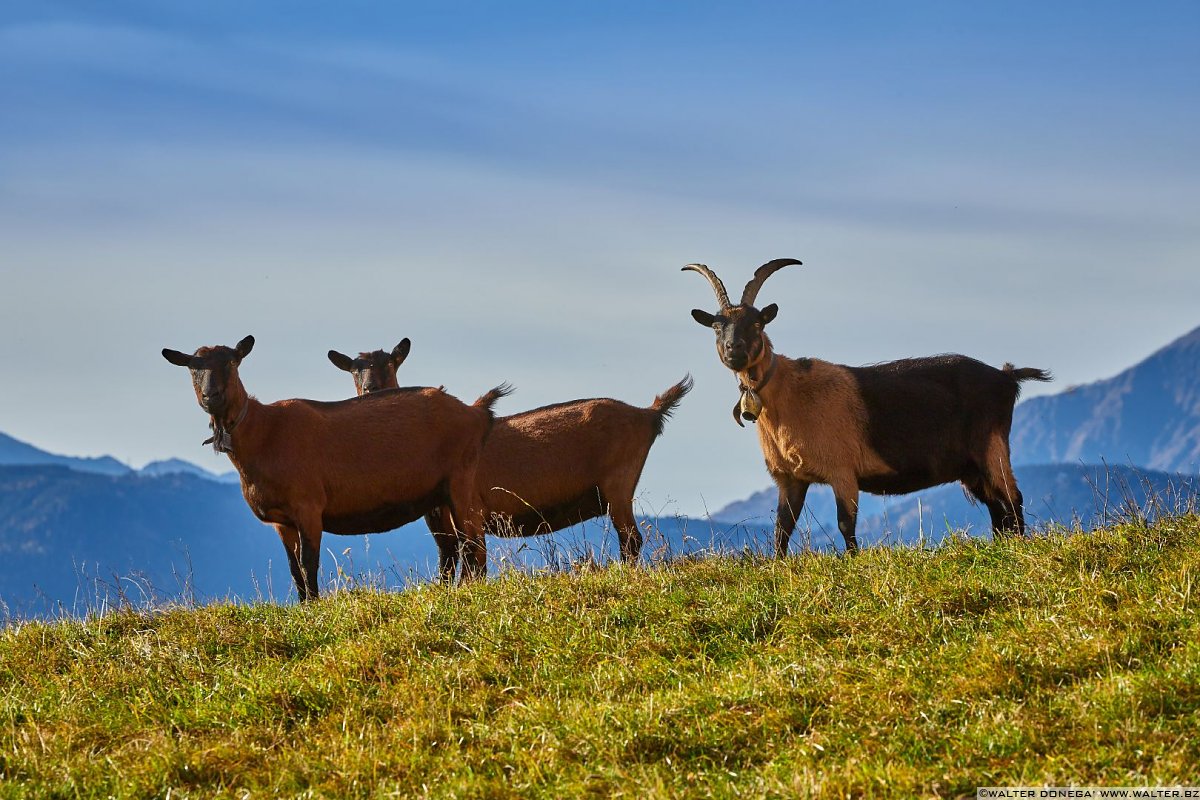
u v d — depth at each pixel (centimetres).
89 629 1772
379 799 1214
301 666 1552
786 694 1335
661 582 1714
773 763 1218
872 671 1370
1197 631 1339
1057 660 1328
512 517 2545
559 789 1203
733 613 1573
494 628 1595
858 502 2170
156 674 1580
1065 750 1173
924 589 1573
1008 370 2341
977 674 1324
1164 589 1462
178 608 1844
